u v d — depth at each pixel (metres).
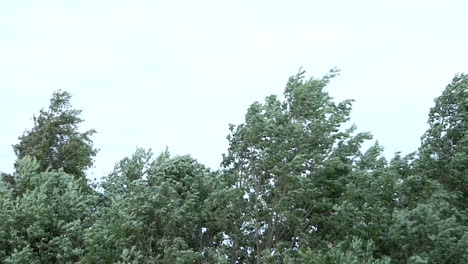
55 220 26.30
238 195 23.84
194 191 25.62
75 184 28.53
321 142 24.84
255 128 24.70
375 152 25.48
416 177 24.44
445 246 21.14
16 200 25.89
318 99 25.19
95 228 23.91
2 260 24.80
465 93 26.77
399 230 21.69
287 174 23.02
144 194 24.80
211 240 26.38
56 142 42.78
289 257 21.42
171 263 23.67
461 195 25.25
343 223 22.58
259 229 24.80
